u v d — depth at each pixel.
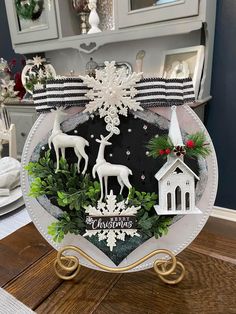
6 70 1.94
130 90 0.41
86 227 0.44
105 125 0.42
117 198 0.43
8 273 0.48
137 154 0.43
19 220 0.64
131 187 0.43
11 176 0.70
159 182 0.42
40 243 0.56
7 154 1.28
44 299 0.42
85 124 0.43
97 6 1.90
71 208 0.44
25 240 0.57
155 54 1.79
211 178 0.44
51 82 0.41
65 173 0.43
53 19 1.80
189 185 0.41
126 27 1.52
